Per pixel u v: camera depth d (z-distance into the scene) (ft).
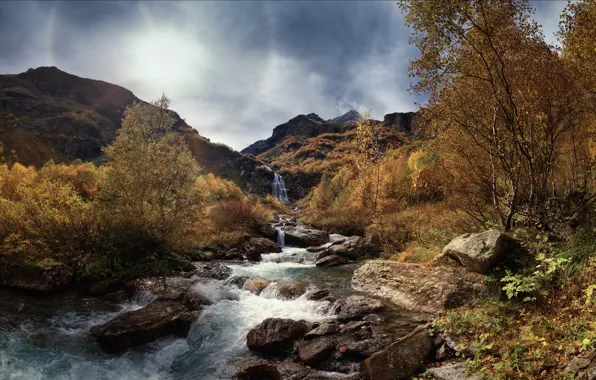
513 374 13.26
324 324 22.18
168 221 42.16
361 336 20.53
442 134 31.65
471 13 25.31
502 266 23.73
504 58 26.27
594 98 24.47
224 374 18.72
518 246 24.82
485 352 15.67
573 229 23.85
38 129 441.27
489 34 25.48
